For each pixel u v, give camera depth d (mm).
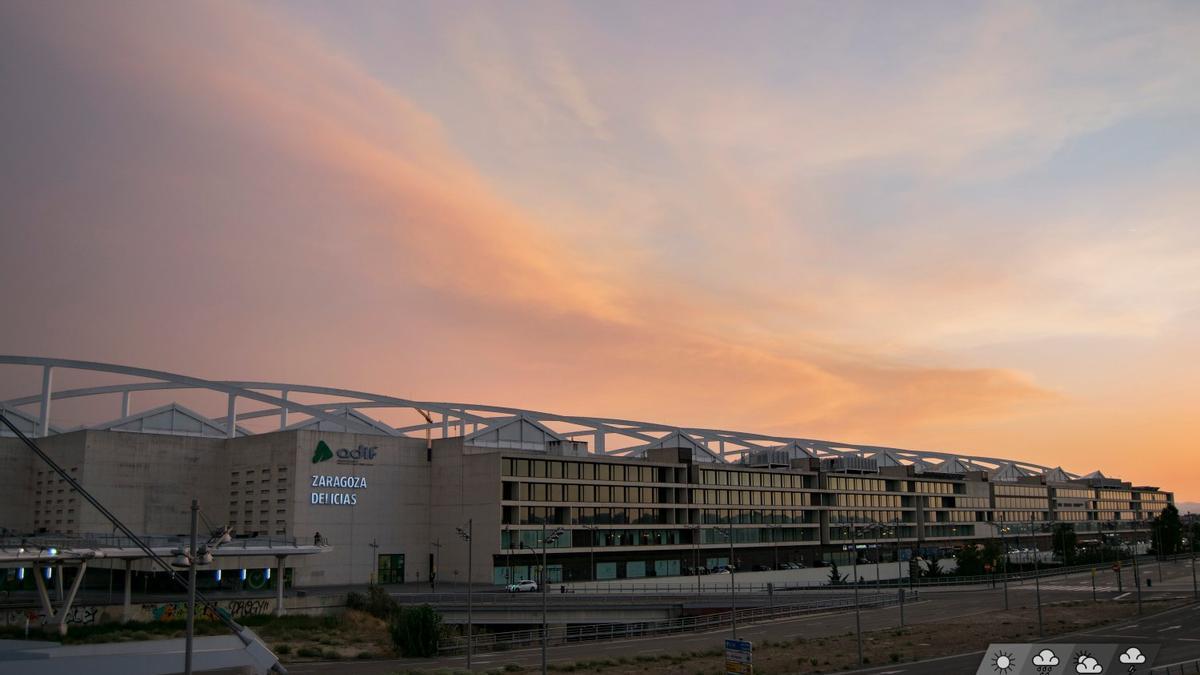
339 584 124375
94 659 46875
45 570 90688
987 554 162625
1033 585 145000
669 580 139500
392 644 81562
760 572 155125
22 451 131250
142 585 102312
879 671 64000
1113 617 95125
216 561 96188
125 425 134375
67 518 122312
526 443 150000
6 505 129250
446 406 166625
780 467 186875
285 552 96938
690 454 160625
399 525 132625
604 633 94188
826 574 164625
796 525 173250
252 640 51781
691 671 64250
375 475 131125
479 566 128125
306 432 124438
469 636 68000
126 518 123500
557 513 135625
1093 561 196125
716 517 158625
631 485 145375
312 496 123562
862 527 183000
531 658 74812
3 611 82500
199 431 142250
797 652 73312
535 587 120500
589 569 137000
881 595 119688
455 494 133375
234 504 130625
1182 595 121062
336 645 81625
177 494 129000
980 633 82938
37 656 46375
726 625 96438
